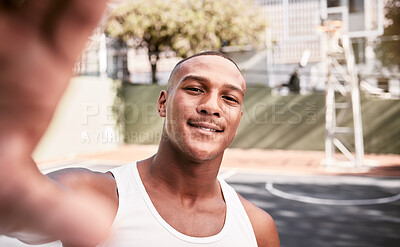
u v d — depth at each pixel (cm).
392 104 1471
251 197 883
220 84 65
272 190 955
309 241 576
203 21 1731
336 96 1536
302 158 1438
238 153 1587
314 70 1809
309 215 727
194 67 67
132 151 1575
